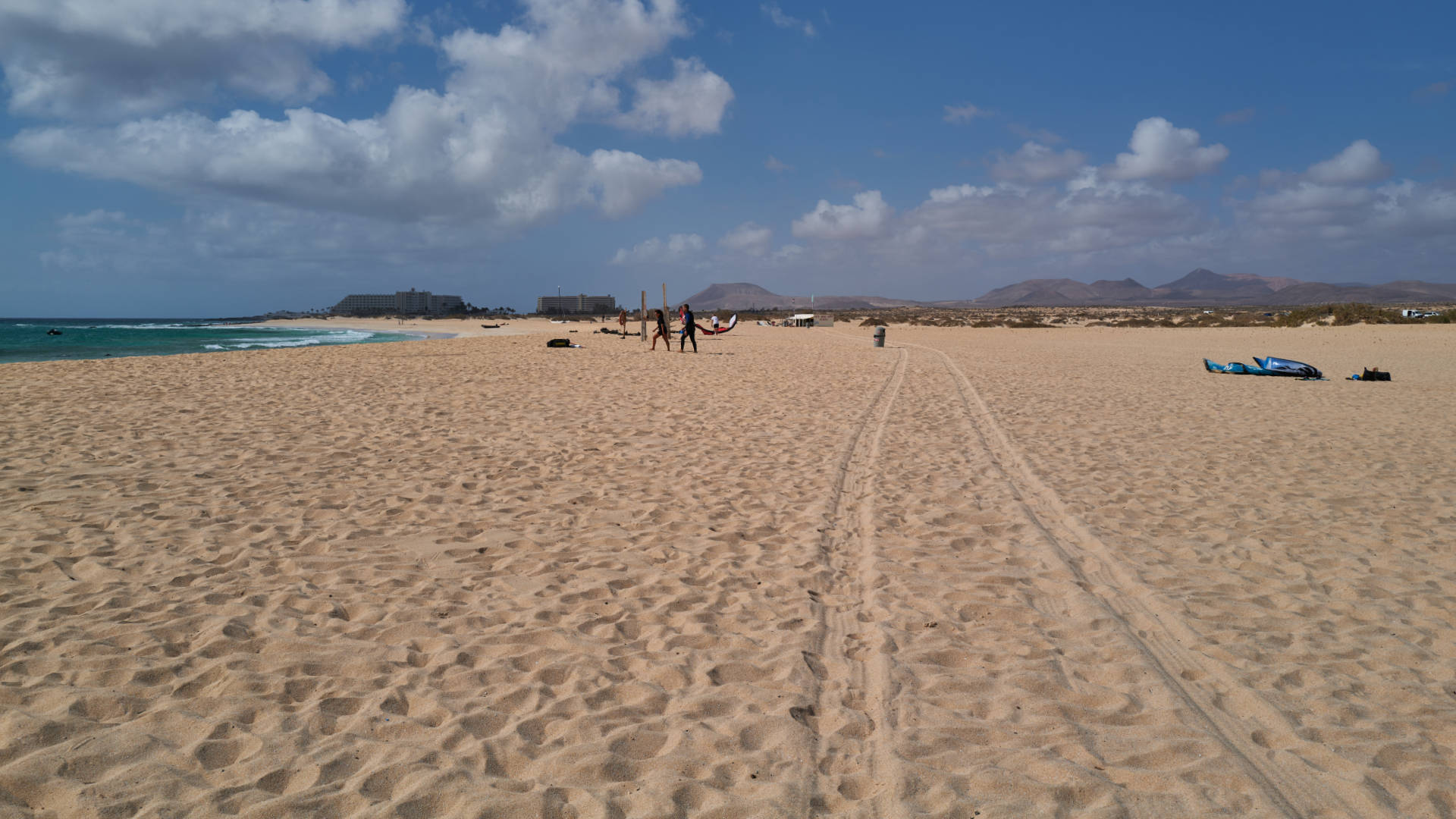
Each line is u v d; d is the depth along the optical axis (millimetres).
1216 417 11914
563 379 16281
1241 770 2885
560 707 3252
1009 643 3967
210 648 3664
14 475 6832
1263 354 29016
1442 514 6461
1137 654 3852
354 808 2561
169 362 19969
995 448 9180
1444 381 18250
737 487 7039
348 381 15281
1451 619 4355
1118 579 4945
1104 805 2664
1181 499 6906
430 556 5078
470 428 9828
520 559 5074
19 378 15195
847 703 3371
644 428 9977
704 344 36281
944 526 5953
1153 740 3084
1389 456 8891
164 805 2539
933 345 36688
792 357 25312
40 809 2508
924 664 3721
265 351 26625
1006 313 157375
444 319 173625
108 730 2961
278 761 2811
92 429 9148
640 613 4258
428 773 2764
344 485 6812
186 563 4812
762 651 3826
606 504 6398
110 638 3738
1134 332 51469
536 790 2684
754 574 4891
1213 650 3936
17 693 3193
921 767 2861
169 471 7125
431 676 3486
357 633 3902
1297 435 10289
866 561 5156
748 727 3133
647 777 2781
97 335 63281
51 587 4367
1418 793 2783
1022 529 5906
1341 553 5473
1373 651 3947
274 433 9148
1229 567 5180
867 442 9359
